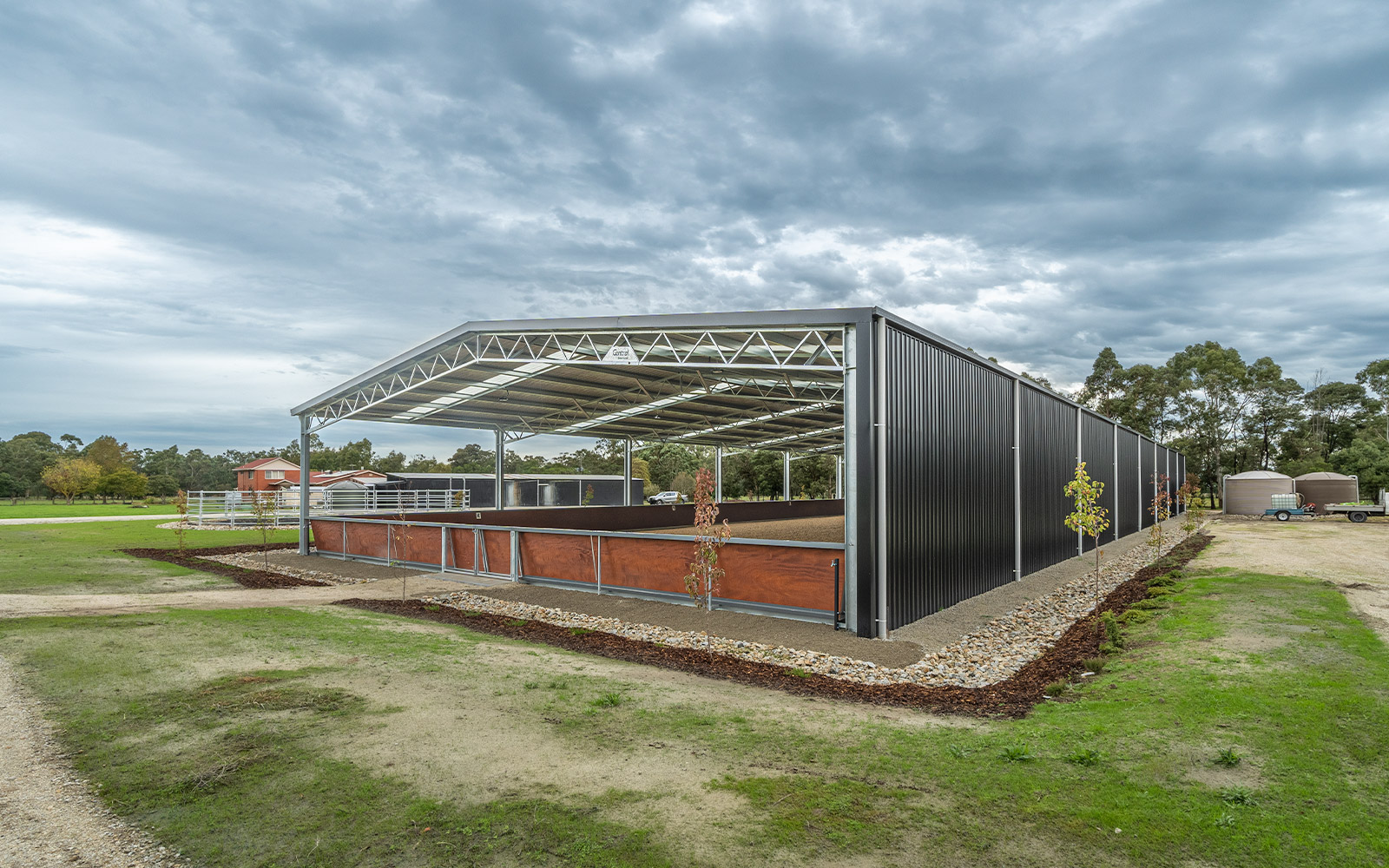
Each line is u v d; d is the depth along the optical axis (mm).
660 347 12211
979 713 5703
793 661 7547
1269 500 38188
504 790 4062
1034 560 15070
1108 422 23203
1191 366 59312
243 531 26938
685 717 5453
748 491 60000
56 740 4859
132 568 15555
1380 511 31766
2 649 7477
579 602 11055
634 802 3896
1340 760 4203
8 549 18641
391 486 37625
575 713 5531
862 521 8711
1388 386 55281
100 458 72000
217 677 6469
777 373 15805
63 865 3254
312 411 19031
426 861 3268
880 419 8891
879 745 4816
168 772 4324
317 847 3404
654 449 63938
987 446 12641
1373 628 8070
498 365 15305
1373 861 3115
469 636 8695
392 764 4453
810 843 3422
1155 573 14898
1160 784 3959
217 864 3266
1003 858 3250
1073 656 7746
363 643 8062
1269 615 8875
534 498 41031
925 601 10078
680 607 10414
